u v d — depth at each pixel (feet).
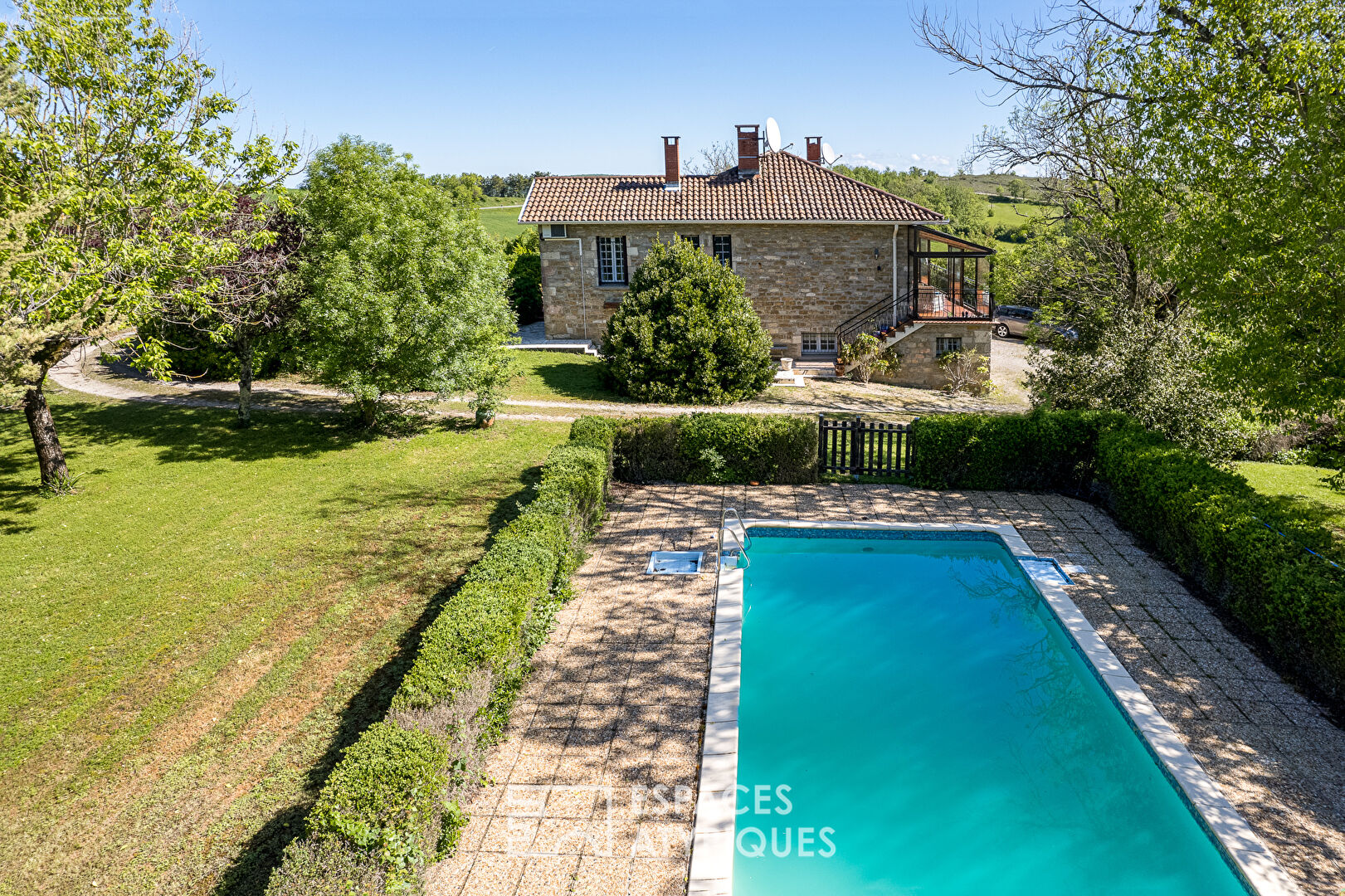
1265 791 23.17
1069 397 55.16
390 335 54.03
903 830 23.54
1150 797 24.84
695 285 72.28
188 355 74.13
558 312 92.99
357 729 27.04
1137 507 41.88
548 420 65.05
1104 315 62.03
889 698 30.60
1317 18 37.50
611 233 89.97
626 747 25.85
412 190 57.41
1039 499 48.49
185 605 35.40
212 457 55.16
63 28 41.88
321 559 39.99
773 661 33.14
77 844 22.39
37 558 39.93
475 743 24.00
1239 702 27.55
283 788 24.38
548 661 30.99
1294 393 33.91
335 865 17.97
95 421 62.34
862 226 86.22
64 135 43.27
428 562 39.63
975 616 36.94
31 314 36.29
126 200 43.55
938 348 86.28
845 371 86.02
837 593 39.27
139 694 29.07
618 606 35.37
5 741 26.58
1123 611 34.09
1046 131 64.85
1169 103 42.88
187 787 24.52
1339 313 32.63
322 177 56.08
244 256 53.57
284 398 69.87
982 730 28.66
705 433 51.08
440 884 20.42
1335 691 27.14
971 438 49.42
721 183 92.89
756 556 43.60
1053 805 24.67
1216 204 38.81
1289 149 34.32
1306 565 28.96
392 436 59.67
